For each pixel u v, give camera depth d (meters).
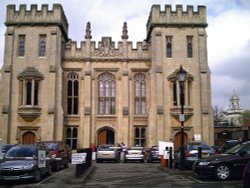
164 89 41.16
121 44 43.84
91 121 42.38
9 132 39.91
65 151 27.44
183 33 42.44
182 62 41.81
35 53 41.34
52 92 40.31
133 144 42.22
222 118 109.12
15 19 41.91
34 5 42.09
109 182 17.45
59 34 42.12
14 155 18.52
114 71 43.44
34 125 40.03
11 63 41.12
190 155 22.95
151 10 42.94
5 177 16.83
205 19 42.69
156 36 42.00
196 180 17.64
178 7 42.69
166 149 26.09
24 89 40.53
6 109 39.84
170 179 18.42
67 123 42.22
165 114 40.72
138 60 43.53
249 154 17.34
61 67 42.31
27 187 15.95
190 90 41.44
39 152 18.47
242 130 45.34
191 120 40.81
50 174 21.55
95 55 43.53
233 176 17.14
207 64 42.12
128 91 42.97
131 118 42.69
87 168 22.98
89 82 42.66
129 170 24.28
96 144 42.16
